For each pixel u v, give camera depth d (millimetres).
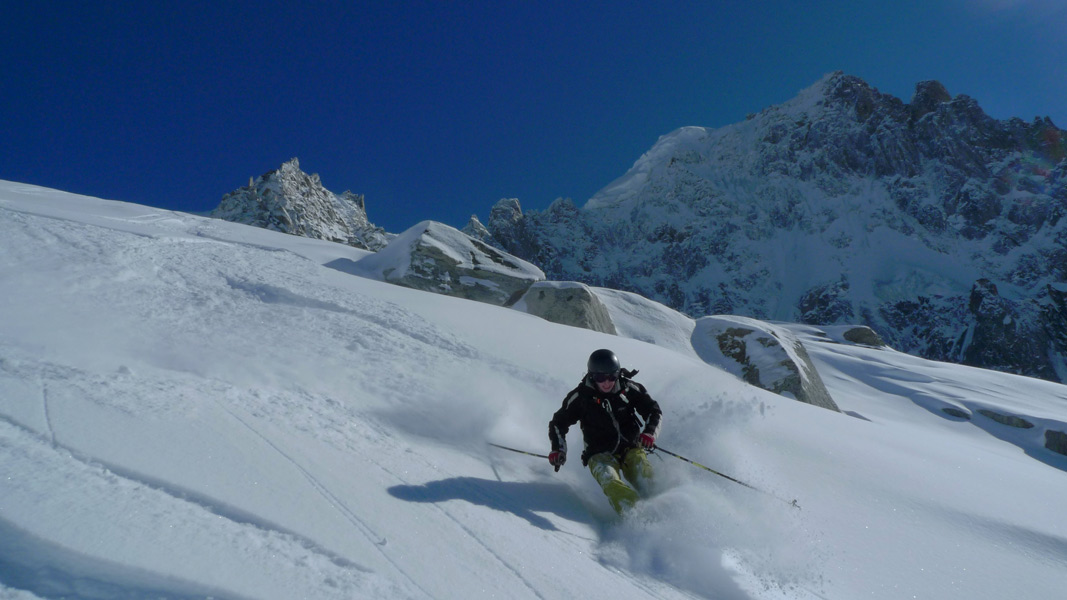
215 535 2447
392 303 9758
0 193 14133
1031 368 135875
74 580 2010
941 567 4133
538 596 2719
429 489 3604
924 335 160750
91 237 9555
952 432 20844
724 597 3225
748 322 19031
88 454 2871
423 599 2426
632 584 3154
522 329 9953
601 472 4367
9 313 5684
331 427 4262
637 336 18375
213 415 3830
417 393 5703
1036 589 4078
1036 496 6215
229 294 8430
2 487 2410
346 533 2762
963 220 196125
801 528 4207
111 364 4652
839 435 6961
